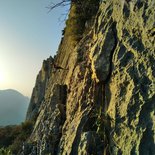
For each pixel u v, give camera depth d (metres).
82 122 11.43
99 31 12.23
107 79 10.54
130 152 7.84
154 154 7.19
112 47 10.67
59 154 13.07
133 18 9.62
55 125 15.27
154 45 8.27
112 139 9.06
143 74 8.49
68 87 17.03
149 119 7.75
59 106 16.19
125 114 8.66
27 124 47.50
